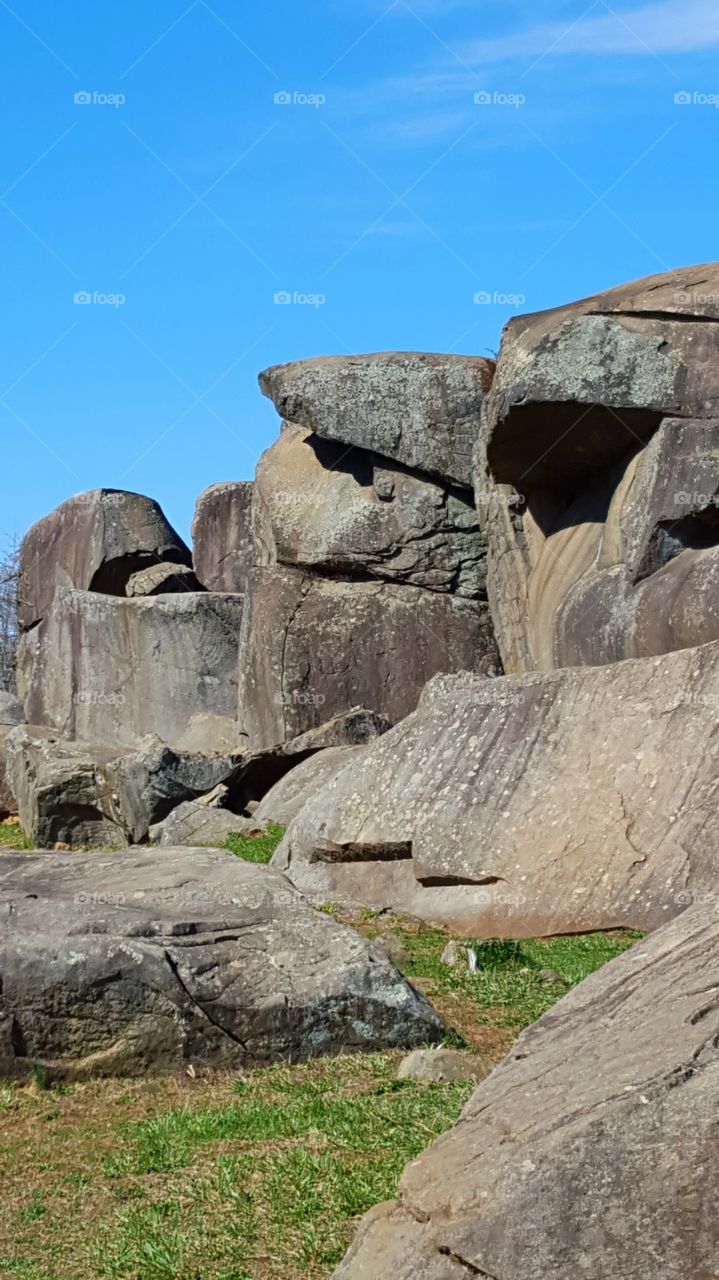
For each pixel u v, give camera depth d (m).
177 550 32.22
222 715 28.61
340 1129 7.41
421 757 14.28
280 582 25.52
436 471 23.98
